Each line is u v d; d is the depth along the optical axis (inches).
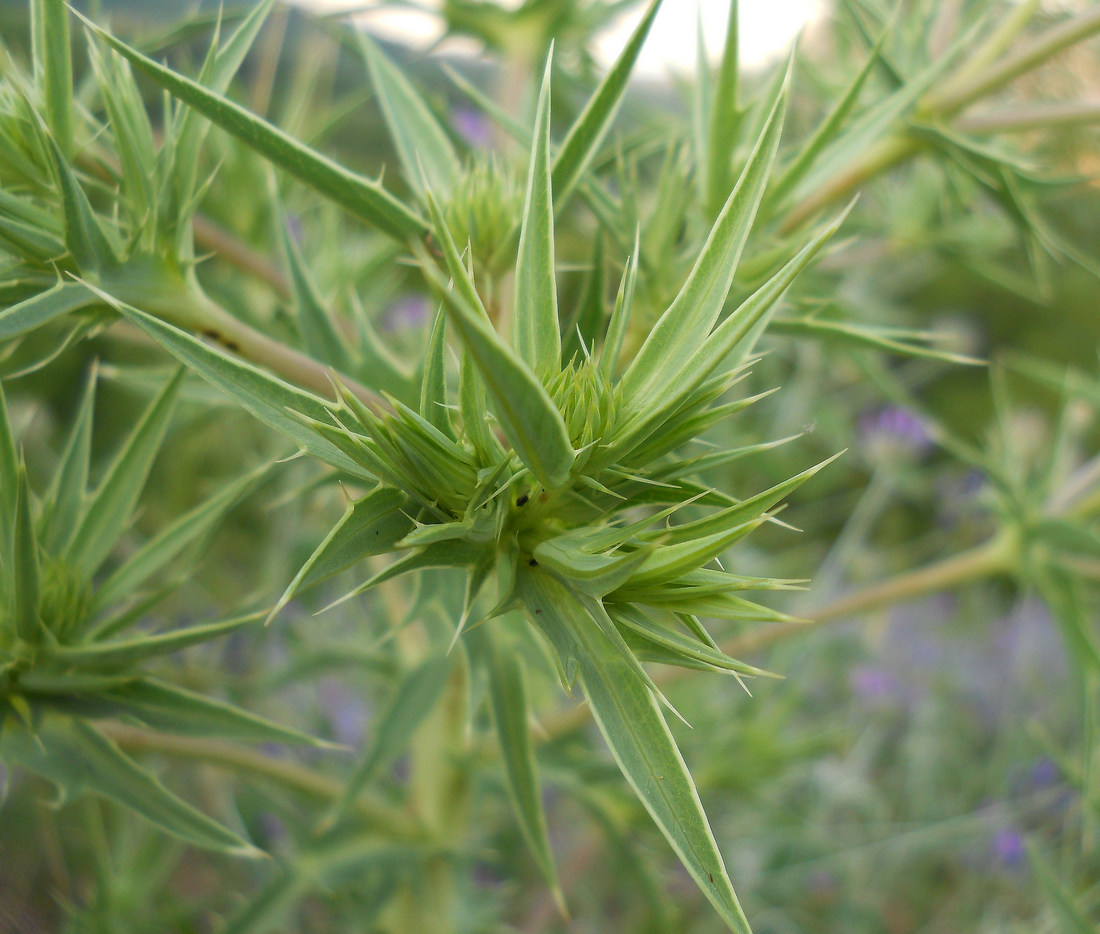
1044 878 9.9
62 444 22.3
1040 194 9.0
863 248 14.6
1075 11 11.9
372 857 10.6
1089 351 51.5
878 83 11.4
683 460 4.8
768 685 18.1
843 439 18.7
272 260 10.7
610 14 12.0
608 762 11.1
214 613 15.3
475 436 4.5
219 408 12.1
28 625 6.0
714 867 4.1
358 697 18.0
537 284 4.5
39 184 6.1
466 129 12.4
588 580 4.3
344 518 4.3
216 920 13.3
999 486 10.8
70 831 18.3
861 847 20.7
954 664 29.4
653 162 12.6
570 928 17.5
